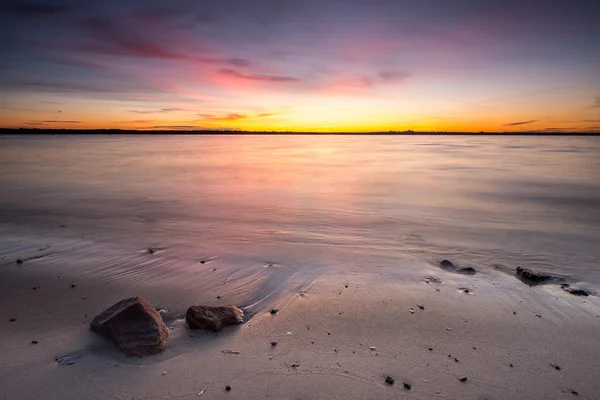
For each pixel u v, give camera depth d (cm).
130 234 1056
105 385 381
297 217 1316
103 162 4031
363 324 517
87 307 562
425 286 660
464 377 400
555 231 1129
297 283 668
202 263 780
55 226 1167
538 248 941
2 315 535
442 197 1792
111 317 470
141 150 7150
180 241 976
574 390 382
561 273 757
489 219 1302
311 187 2127
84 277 694
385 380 395
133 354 430
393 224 1212
